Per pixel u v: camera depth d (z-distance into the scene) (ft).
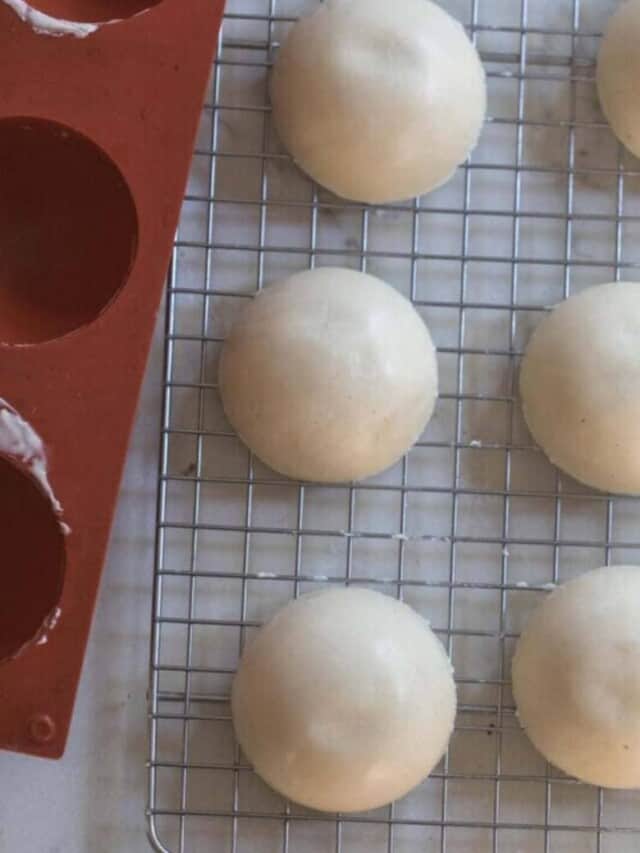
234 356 1.21
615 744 1.18
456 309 1.32
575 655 1.20
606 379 1.20
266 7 1.30
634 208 1.33
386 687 1.17
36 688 1.07
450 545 1.31
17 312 1.15
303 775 1.16
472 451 1.31
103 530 1.07
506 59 1.32
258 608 1.29
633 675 1.18
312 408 1.17
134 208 1.08
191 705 1.28
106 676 1.29
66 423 1.06
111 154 1.06
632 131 1.27
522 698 1.24
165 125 1.06
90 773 1.28
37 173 1.14
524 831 1.30
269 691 1.17
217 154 1.28
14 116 1.05
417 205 1.31
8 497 1.14
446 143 1.22
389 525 1.30
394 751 1.16
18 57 1.05
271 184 1.30
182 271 1.29
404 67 1.19
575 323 1.23
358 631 1.18
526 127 1.32
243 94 1.29
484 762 1.29
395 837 1.29
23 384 1.06
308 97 1.20
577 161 1.32
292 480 1.28
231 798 1.28
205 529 1.28
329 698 1.16
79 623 1.07
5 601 1.13
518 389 1.30
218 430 1.28
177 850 1.27
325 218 1.31
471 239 1.32
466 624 1.30
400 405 1.19
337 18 1.21
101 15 1.15
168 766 1.25
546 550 1.31
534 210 1.32
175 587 1.29
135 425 1.29
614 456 1.22
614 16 1.28
